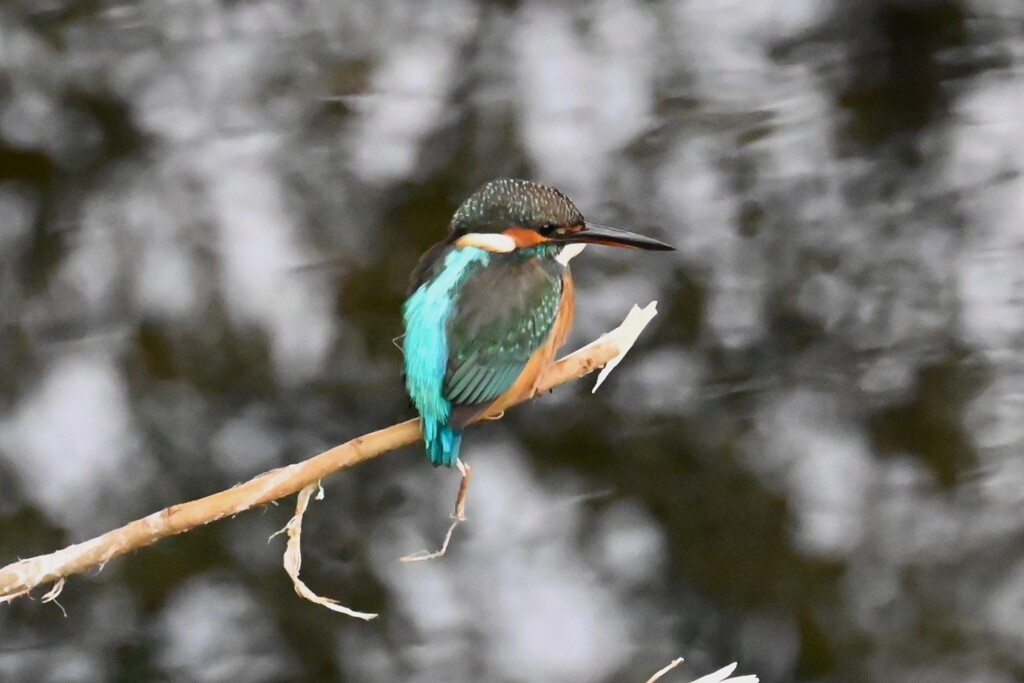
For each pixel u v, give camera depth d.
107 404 13.07
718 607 12.76
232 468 12.97
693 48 13.76
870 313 13.24
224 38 13.76
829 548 12.82
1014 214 13.45
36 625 12.65
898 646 12.53
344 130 13.46
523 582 12.78
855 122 13.70
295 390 13.10
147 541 5.57
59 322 13.23
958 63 13.88
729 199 13.29
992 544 12.72
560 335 7.44
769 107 13.54
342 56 13.62
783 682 12.57
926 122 13.73
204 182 13.40
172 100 13.66
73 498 12.83
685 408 13.10
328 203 13.29
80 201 13.51
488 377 6.80
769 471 12.97
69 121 13.64
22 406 12.99
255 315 13.14
